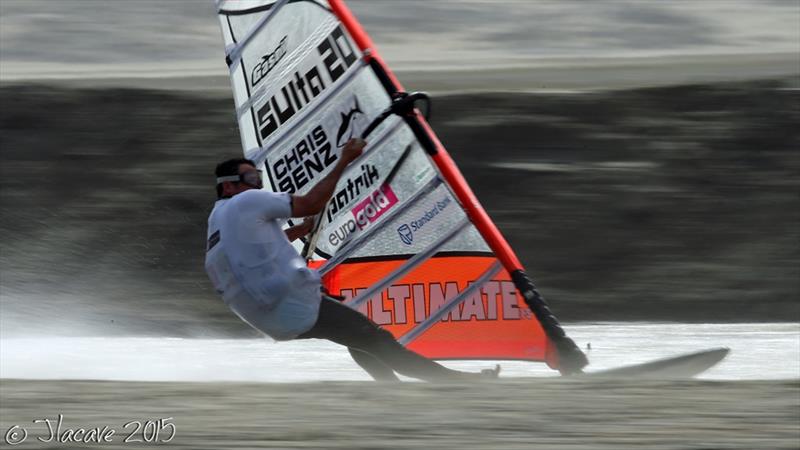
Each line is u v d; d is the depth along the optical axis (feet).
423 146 111.55
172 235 219.20
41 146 241.55
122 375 111.65
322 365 120.67
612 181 219.61
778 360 119.55
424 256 112.78
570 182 220.02
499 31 391.45
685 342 136.46
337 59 116.06
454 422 68.13
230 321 193.98
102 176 233.76
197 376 111.86
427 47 371.35
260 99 121.08
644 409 71.31
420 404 73.67
